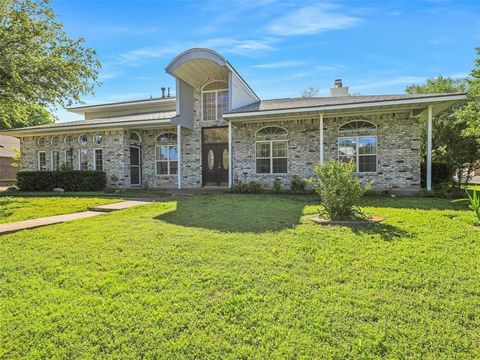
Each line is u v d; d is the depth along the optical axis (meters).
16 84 11.46
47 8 11.98
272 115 12.27
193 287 3.18
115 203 9.48
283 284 3.22
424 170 13.80
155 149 15.81
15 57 11.07
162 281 3.32
